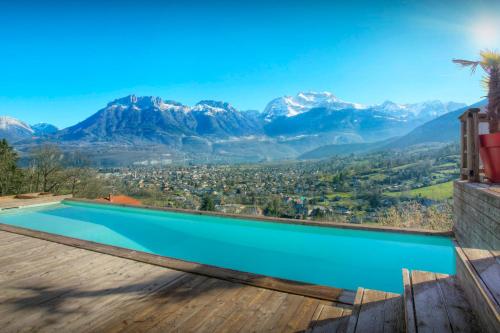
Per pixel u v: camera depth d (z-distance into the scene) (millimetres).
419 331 1276
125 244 5340
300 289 2340
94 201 8195
